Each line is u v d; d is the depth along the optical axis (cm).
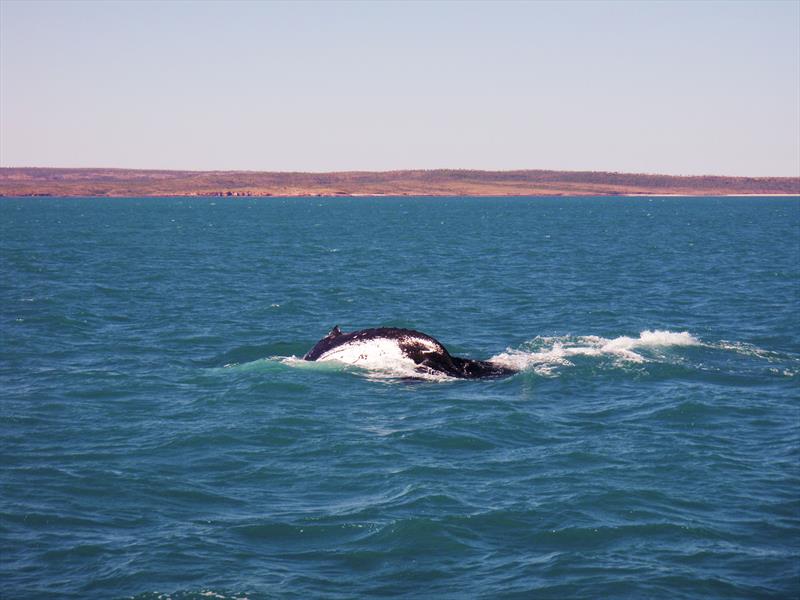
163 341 4572
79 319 5212
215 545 2019
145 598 1767
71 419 3027
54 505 2248
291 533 2089
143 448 2711
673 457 2619
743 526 2122
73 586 1820
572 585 1827
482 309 5834
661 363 3803
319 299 6312
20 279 7325
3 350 4256
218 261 9519
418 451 2686
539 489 2361
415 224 19838
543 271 8506
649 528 2106
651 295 6606
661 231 16600
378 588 1820
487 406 3195
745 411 3117
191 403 3238
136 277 7700
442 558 1958
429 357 3725
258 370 3741
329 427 2933
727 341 4341
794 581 1841
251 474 2489
